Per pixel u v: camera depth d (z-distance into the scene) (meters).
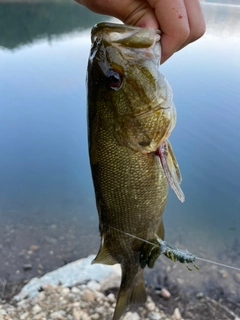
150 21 0.17
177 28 0.16
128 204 0.19
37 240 0.48
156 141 0.18
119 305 0.23
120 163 0.18
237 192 0.49
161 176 0.19
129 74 0.17
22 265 0.44
